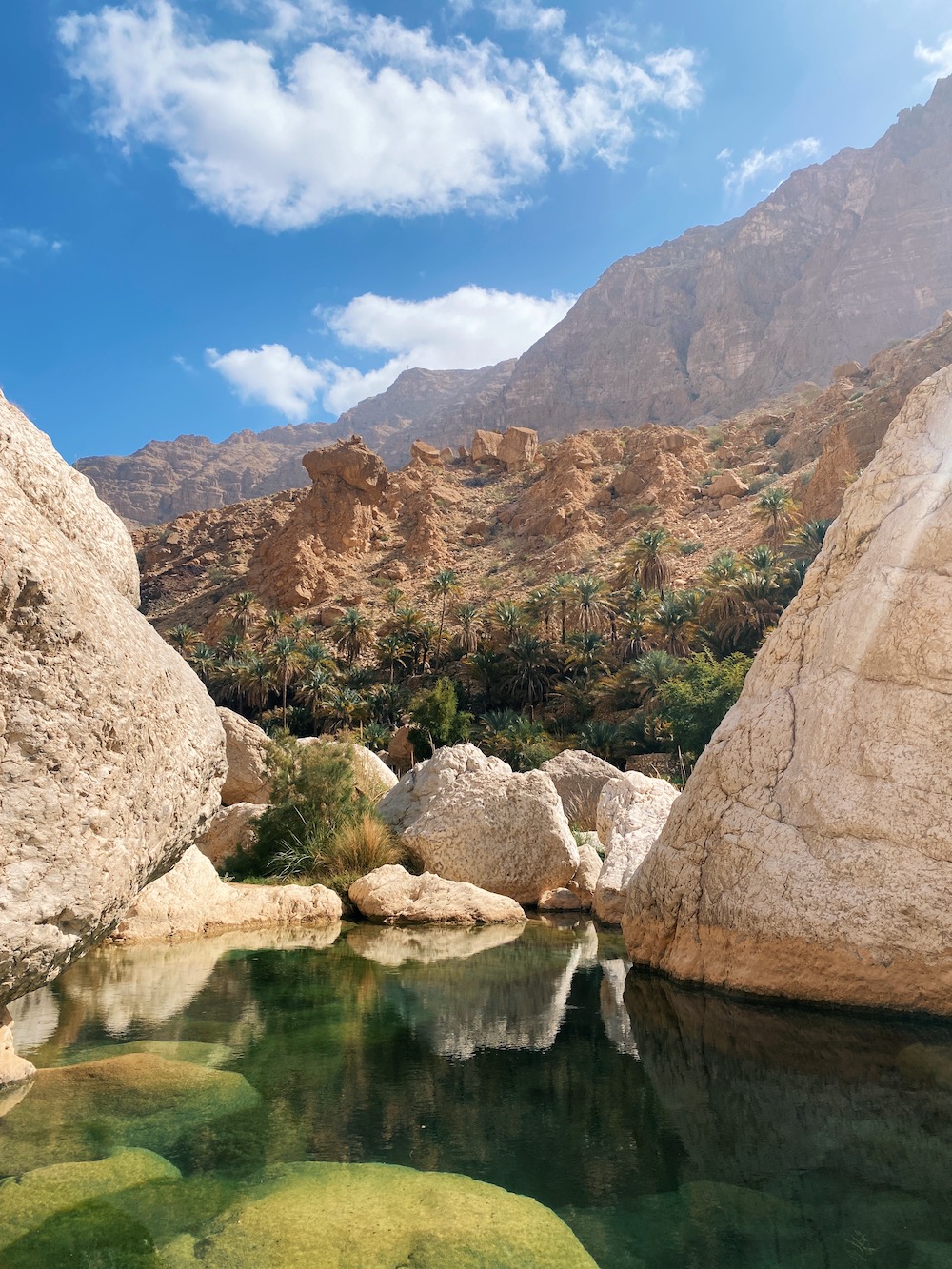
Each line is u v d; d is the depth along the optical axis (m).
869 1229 2.66
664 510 90.38
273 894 10.11
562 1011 5.54
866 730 5.67
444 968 7.03
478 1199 2.85
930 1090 3.95
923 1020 5.20
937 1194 2.89
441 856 12.05
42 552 3.20
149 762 3.63
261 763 16.88
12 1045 4.21
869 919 5.33
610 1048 4.66
